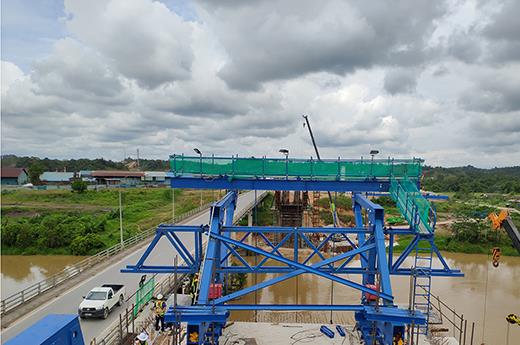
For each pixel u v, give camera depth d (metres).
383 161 17.14
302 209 49.12
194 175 17.08
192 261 16.41
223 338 16.30
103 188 88.50
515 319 19.36
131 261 27.97
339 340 16.34
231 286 29.33
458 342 18.11
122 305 19.91
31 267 37.66
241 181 17.16
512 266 42.41
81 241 42.59
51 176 110.94
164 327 16.56
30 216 59.38
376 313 12.34
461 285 33.75
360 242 18.86
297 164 17.12
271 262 40.12
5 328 16.50
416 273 13.59
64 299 20.20
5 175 100.69
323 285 32.88
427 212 14.89
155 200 77.38
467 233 50.91
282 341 16.17
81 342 5.11
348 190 17.20
